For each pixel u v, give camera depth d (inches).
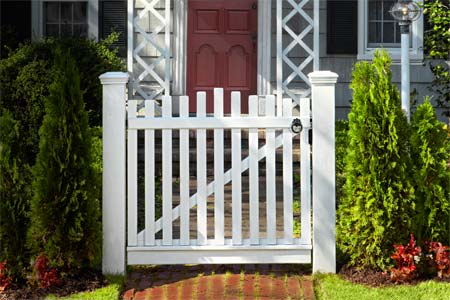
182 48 509.7
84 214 253.4
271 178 266.7
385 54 263.4
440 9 459.5
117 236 263.3
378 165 257.3
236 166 266.5
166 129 265.6
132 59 470.6
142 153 440.1
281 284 260.2
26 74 417.1
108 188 262.5
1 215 253.3
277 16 462.6
